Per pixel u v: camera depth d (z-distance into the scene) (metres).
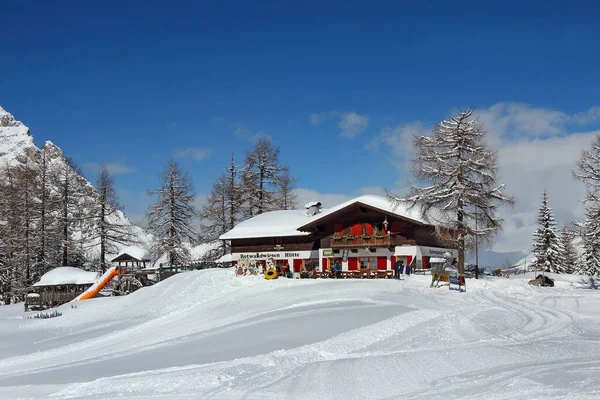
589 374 12.09
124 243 63.59
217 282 45.16
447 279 37.50
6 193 68.50
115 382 13.34
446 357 14.66
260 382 12.70
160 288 47.84
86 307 45.66
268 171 71.56
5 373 19.11
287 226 58.53
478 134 44.28
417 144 45.50
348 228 51.47
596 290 35.81
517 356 14.52
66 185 64.38
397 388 11.66
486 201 43.50
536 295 32.62
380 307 26.83
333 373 13.33
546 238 73.19
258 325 23.70
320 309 27.55
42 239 63.22
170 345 20.69
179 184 64.62
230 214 70.00
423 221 45.94
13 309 54.50
